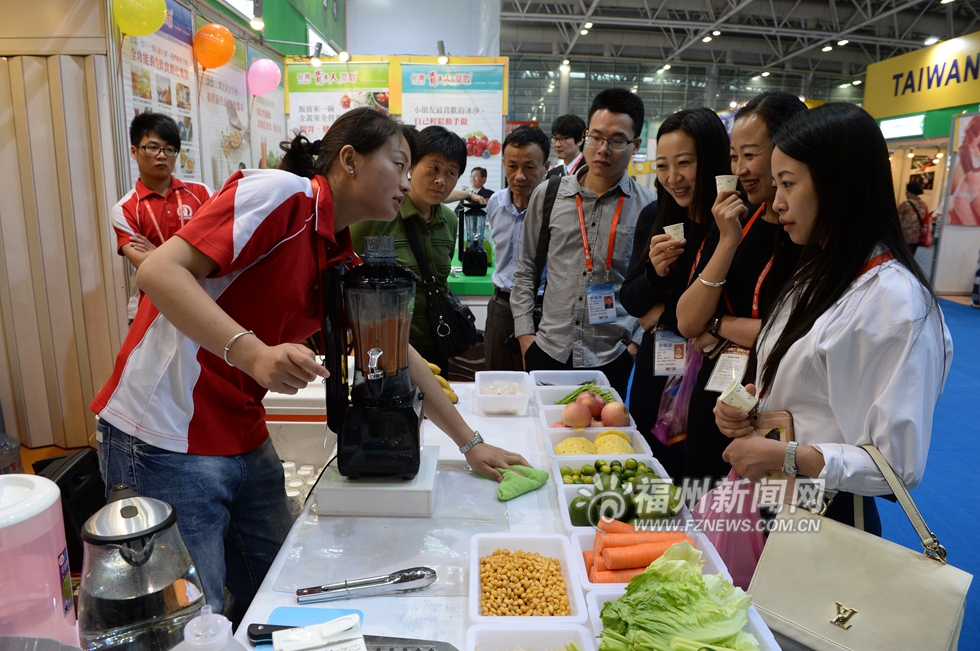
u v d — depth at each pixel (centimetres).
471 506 143
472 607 104
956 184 911
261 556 157
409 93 592
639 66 1730
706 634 89
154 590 86
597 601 107
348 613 104
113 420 129
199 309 112
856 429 118
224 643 77
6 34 321
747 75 1784
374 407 135
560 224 262
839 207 117
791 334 123
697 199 192
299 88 595
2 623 80
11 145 332
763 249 172
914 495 333
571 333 261
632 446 178
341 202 137
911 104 1043
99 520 86
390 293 131
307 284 136
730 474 144
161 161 314
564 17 1299
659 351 208
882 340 111
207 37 417
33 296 349
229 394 134
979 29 1387
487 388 216
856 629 101
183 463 130
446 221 276
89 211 342
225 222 116
